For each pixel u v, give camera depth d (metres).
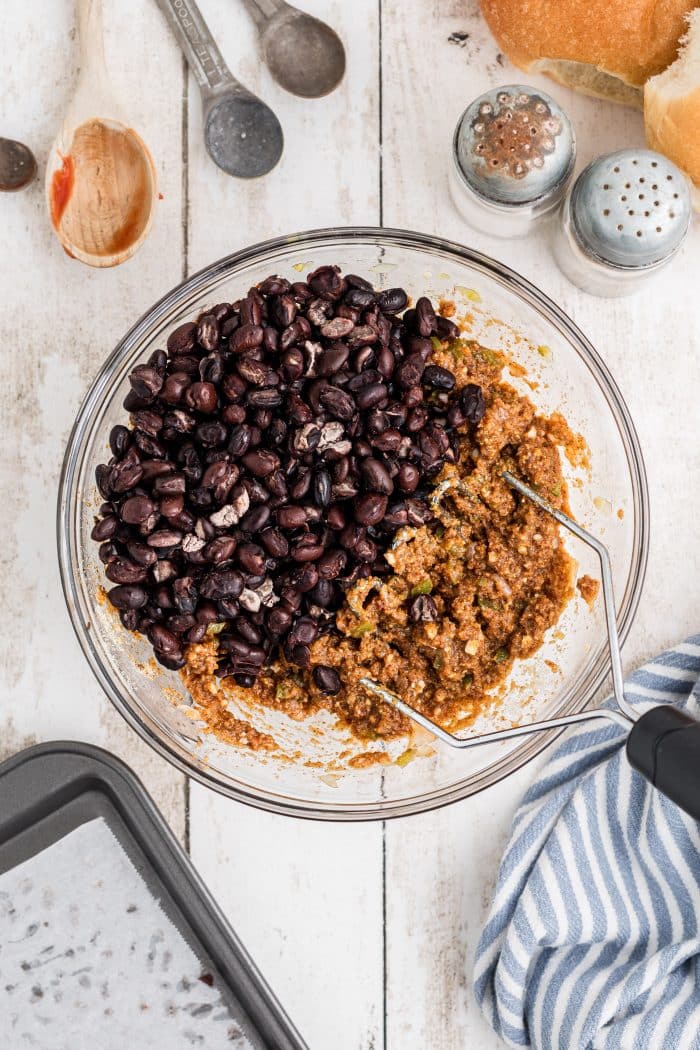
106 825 0.72
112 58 0.74
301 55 0.74
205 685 0.69
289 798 0.70
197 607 0.67
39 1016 0.71
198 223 0.74
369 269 0.71
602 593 0.71
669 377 0.75
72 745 0.70
